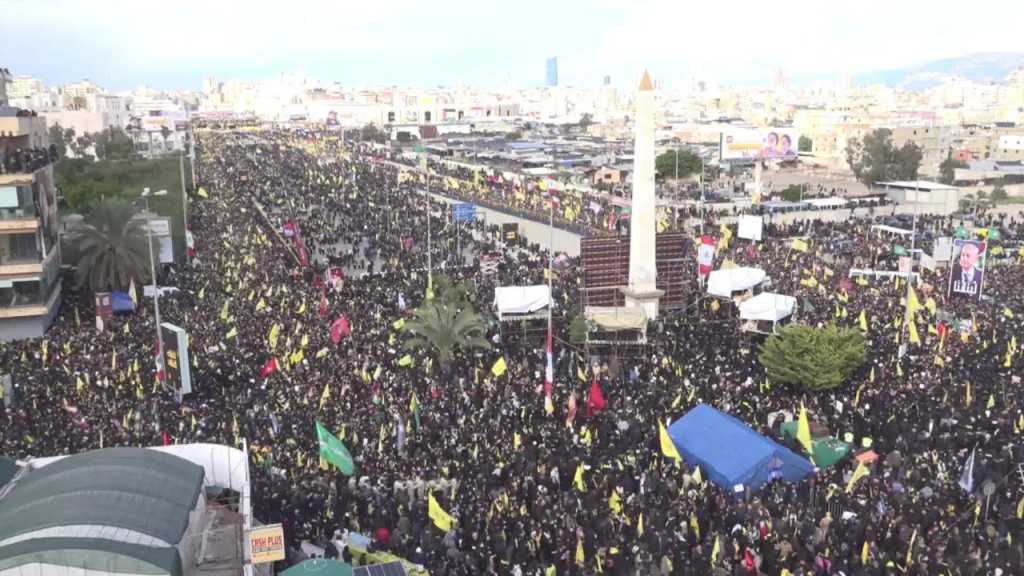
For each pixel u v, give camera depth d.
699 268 64.62
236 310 57.38
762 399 41.19
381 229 92.19
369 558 25.66
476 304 60.06
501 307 55.03
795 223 99.19
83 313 63.44
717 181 161.25
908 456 33.50
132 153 161.88
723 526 27.91
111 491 23.89
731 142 160.25
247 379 43.84
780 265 73.75
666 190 141.25
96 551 21.16
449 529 27.42
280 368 45.09
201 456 29.12
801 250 78.06
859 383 43.03
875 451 34.78
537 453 33.91
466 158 193.75
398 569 23.56
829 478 31.64
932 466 32.31
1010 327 51.81
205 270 73.38
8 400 40.12
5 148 65.38
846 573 24.64
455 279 66.94
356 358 47.12
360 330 53.09
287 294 62.09
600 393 39.19
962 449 34.38
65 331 55.69
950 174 151.12
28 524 22.27
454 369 46.44
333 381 42.56
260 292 63.03
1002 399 39.56
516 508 29.34
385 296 61.91
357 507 29.58
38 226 57.81
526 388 42.91
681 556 25.70
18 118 65.44
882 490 30.14
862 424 36.88
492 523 28.25
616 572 25.25
